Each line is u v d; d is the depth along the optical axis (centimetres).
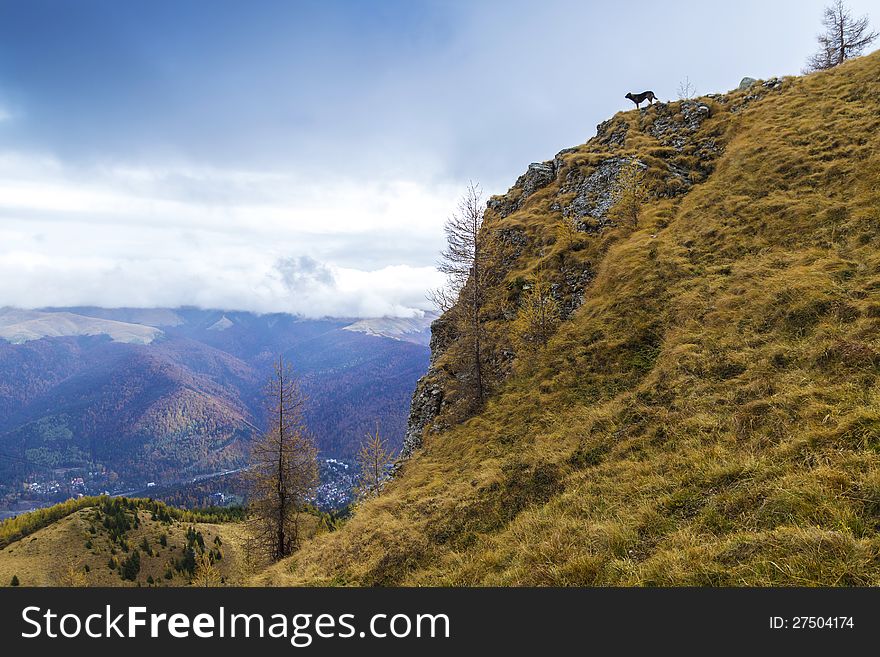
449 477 1650
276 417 3181
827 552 541
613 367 1642
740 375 1162
